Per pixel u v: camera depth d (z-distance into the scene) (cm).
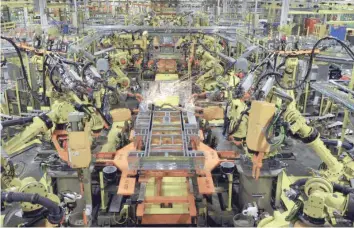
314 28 1251
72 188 529
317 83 776
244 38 1143
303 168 667
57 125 504
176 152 508
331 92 679
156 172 491
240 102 538
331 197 314
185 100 916
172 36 1398
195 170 491
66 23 1249
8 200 299
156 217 514
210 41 1277
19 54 605
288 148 724
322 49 827
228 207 536
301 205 332
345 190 345
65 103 502
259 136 435
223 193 577
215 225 525
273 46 832
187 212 521
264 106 424
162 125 647
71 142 452
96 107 580
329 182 342
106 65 914
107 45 1307
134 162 480
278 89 541
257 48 937
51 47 746
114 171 526
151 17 1623
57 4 1276
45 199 304
